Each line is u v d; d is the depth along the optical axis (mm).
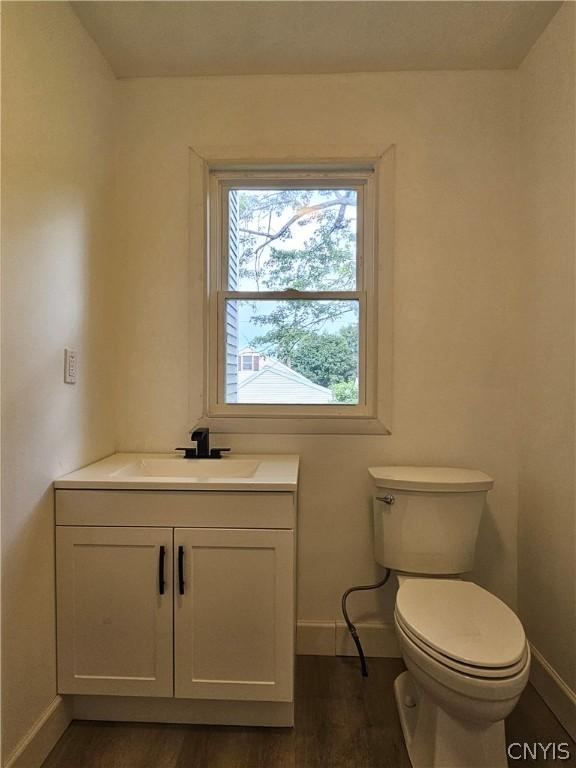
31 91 1259
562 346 1501
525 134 1739
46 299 1346
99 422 1723
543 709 1520
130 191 1875
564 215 1486
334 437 1848
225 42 1659
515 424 1809
